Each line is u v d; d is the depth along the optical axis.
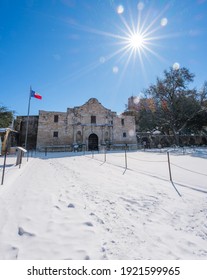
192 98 34.50
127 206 4.37
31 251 2.45
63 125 29.98
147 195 5.23
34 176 7.34
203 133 37.31
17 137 30.86
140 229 3.27
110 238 2.90
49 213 3.66
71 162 13.00
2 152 17.36
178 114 34.84
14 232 2.89
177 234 3.14
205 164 11.51
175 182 6.83
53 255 2.39
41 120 29.25
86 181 6.75
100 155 18.70
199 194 5.34
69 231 3.01
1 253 2.38
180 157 15.98
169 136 36.44
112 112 32.75
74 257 2.38
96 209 4.06
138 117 43.81
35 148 30.95
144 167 10.71
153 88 35.59
